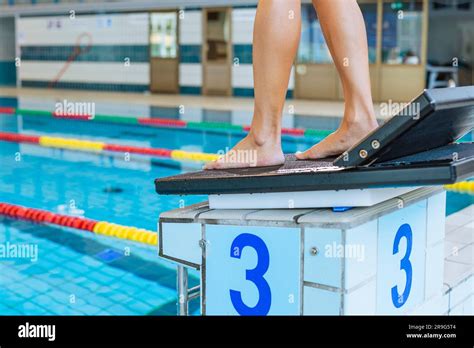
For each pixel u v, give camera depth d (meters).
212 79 15.15
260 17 1.75
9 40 18.69
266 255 1.66
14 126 9.86
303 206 1.68
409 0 12.73
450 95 1.49
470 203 4.83
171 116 10.60
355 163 1.56
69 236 3.95
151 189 5.37
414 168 1.44
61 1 16.78
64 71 17.53
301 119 9.90
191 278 3.13
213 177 1.77
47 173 6.13
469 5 13.12
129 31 16.08
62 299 2.80
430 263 1.99
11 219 4.41
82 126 9.87
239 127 9.25
